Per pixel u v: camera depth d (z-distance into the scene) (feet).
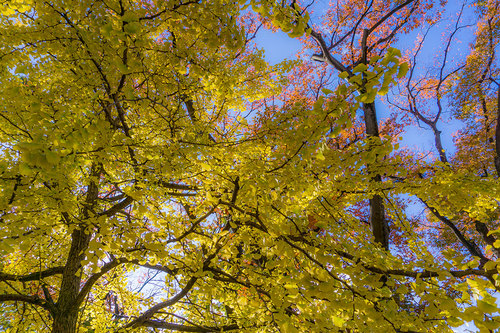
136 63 5.17
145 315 10.77
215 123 10.52
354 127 30.17
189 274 7.88
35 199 5.33
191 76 7.01
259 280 7.38
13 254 10.44
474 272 5.01
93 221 5.71
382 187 9.12
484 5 29.84
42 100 5.16
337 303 5.13
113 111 9.35
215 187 7.68
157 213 7.03
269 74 11.07
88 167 8.64
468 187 8.02
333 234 7.53
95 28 5.63
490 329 4.21
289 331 5.25
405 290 5.40
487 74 31.17
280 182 5.91
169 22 6.46
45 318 11.78
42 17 5.60
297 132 5.32
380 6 32.24
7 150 5.29
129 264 9.57
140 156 6.85
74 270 10.24
